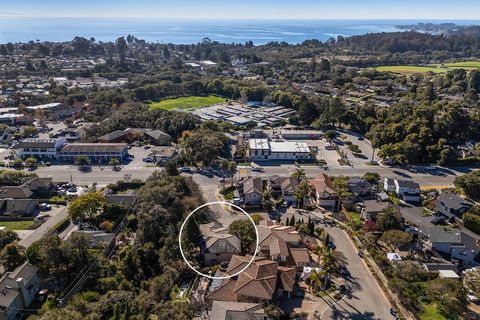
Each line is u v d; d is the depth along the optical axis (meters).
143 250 66.50
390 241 71.56
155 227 71.94
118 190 99.25
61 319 48.19
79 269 63.66
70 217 82.81
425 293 60.50
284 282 59.53
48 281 62.41
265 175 108.69
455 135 132.75
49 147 118.75
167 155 119.06
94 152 118.94
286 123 162.88
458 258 70.19
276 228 74.25
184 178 93.94
